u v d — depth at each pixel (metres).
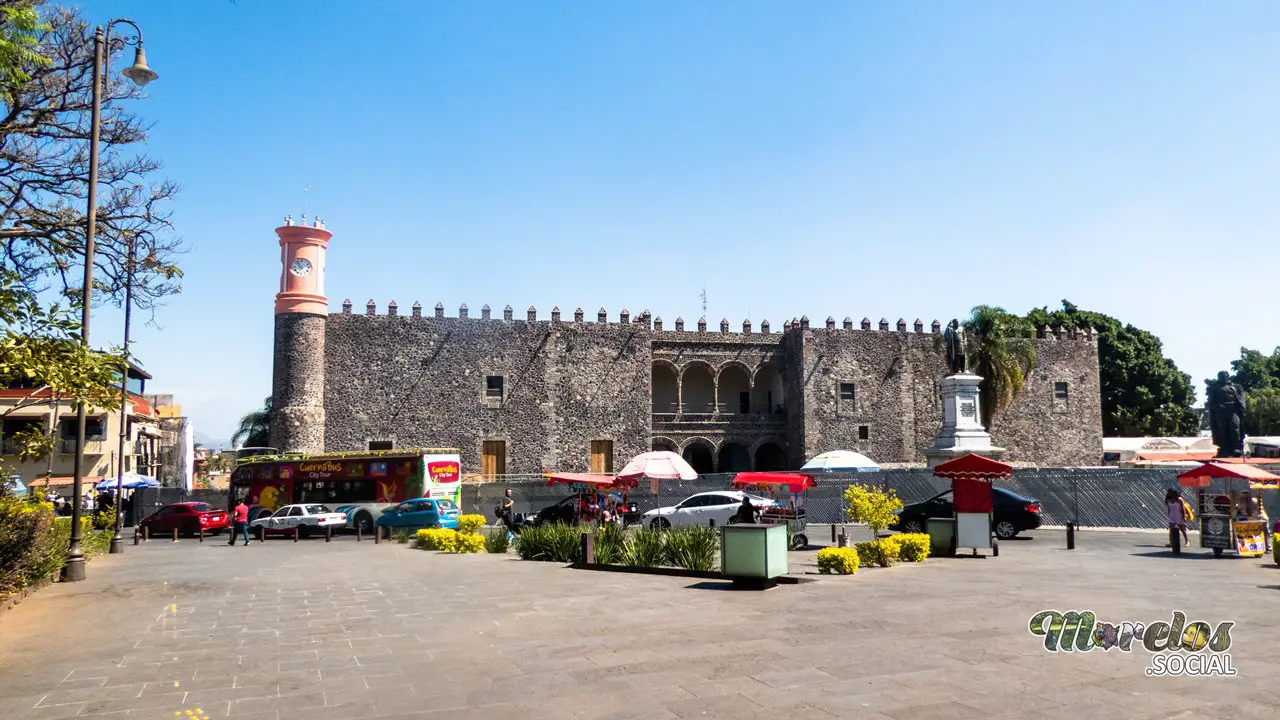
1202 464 21.69
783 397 63.97
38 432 14.90
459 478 40.22
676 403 64.25
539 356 58.09
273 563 24.47
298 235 53.22
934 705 7.84
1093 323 79.88
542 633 11.88
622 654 10.34
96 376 13.95
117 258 23.11
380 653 10.77
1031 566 19.14
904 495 36.84
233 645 11.48
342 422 53.66
